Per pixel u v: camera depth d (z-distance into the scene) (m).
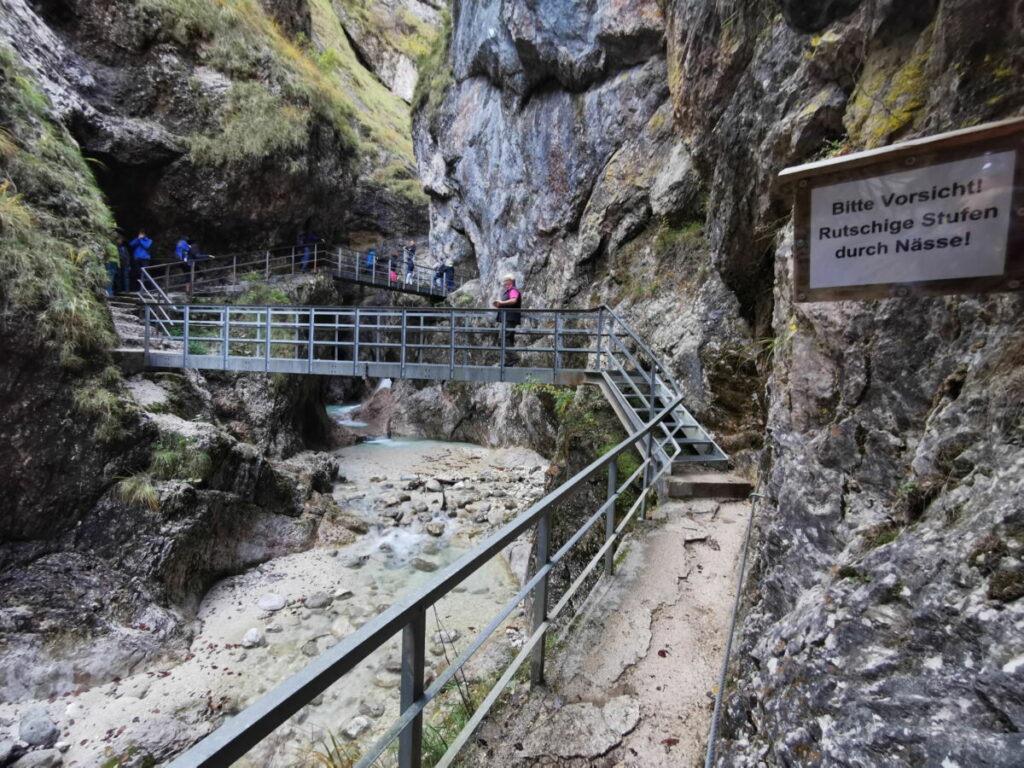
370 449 16.17
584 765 2.09
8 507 6.14
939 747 1.05
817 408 2.50
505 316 7.89
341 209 21.64
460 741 1.75
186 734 4.76
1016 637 1.06
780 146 4.36
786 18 4.16
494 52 14.11
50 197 8.67
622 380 7.40
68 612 5.78
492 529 9.33
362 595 7.13
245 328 14.42
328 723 4.71
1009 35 1.76
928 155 1.36
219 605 6.91
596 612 3.17
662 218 9.20
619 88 10.70
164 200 16.19
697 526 4.45
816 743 1.32
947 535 1.37
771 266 6.00
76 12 14.09
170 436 7.38
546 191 13.26
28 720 4.63
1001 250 1.31
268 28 20.20
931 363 1.93
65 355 6.61
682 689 2.49
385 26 39.78
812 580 2.16
